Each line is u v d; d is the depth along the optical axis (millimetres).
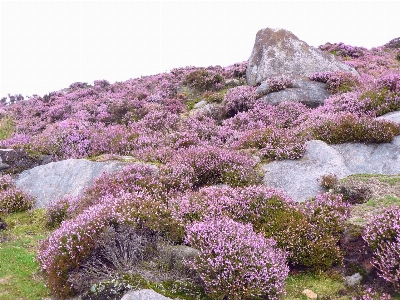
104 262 6996
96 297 6098
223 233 6711
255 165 11453
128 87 26547
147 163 12250
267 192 8641
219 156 11266
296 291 6496
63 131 15938
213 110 18656
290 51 21203
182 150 13203
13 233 9656
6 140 17047
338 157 10922
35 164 14164
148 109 19203
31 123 21609
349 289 6406
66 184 12266
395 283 5961
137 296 5828
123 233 7156
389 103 13547
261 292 6000
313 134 12406
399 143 10766
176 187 10258
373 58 26891
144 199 8734
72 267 6828
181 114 19594
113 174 10906
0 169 13445
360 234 7078
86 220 7520
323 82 18953
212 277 6160
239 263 6066
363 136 11266
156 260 6855
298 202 8891
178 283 6250
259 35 22953
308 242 7180
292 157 11391
